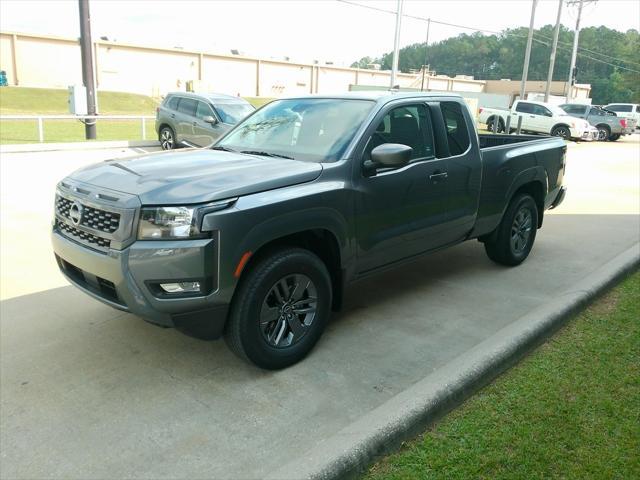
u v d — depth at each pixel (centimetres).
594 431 295
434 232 481
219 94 1573
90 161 1352
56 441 297
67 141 1833
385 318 463
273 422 315
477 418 308
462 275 580
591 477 260
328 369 376
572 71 4250
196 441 298
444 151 483
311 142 427
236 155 426
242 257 332
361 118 426
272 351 362
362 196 402
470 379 331
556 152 641
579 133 2450
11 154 1421
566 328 426
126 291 329
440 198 475
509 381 347
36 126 2459
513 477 261
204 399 338
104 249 338
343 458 262
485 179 527
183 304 324
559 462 271
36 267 574
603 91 8725
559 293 527
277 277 354
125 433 305
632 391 334
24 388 348
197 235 320
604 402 322
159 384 355
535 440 287
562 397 328
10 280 534
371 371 374
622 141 2781
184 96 1575
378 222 420
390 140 436
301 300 379
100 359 386
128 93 5156
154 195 326
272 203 344
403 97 458
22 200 880
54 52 5350
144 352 397
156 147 1725
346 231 393
